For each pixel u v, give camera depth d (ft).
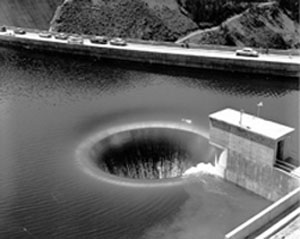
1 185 151.23
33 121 203.51
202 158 178.09
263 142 136.15
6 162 166.40
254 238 106.63
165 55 272.92
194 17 391.04
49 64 289.74
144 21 374.43
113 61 291.58
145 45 299.79
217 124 149.28
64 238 126.31
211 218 134.72
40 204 141.18
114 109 217.97
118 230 129.49
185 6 393.70
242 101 225.97
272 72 246.68
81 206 140.15
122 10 378.94
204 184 151.53
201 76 264.31
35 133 191.42
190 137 192.44
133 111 215.92
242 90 240.53
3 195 145.28
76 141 185.98
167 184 151.94
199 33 376.48
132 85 252.42
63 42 307.17
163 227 130.82
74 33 373.20
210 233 128.36
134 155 193.77
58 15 382.63
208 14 388.98
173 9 386.93
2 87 247.70
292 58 251.19
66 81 258.57
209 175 156.97
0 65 287.89
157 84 253.65
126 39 318.45
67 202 142.10
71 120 205.67
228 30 373.20
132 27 372.79
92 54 297.33
